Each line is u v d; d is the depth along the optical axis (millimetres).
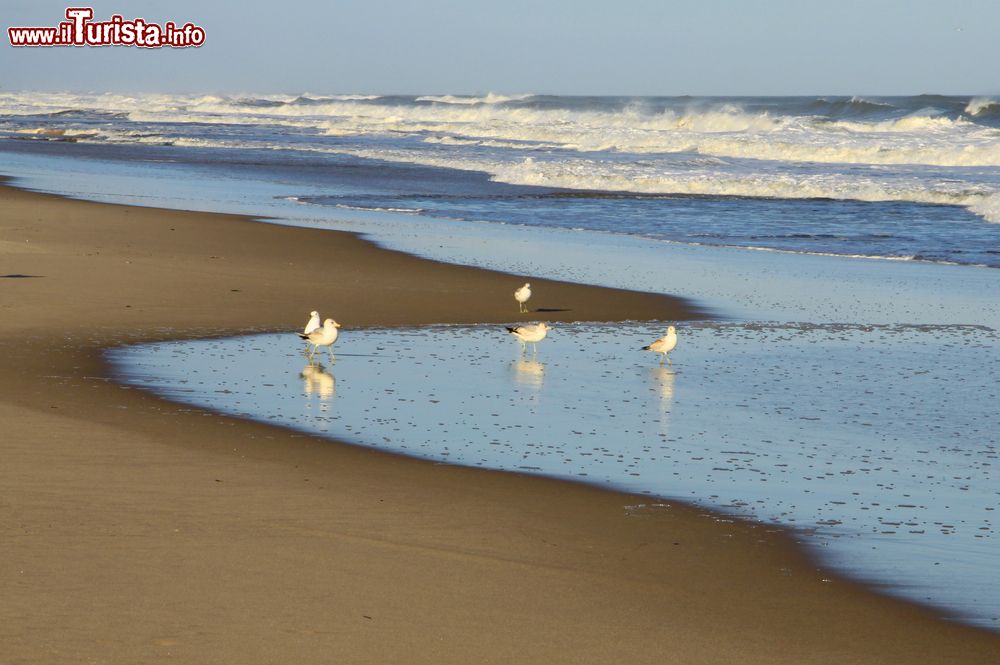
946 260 51000
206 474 18422
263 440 20938
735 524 17266
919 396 26344
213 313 34094
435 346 30953
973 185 80375
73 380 25109
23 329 30469
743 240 57406
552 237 57031
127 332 30828
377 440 21391
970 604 14312
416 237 54844
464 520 16844
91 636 11953
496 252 50406
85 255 43562
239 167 101750
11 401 22844
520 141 144875
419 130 172875
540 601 13758
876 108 171250
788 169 98188
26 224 52188
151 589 13328
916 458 21312
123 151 120750
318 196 76938
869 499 18750
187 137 148750
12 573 13578
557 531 16594
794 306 38844
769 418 24125
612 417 23859
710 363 29719
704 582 14766
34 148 123250
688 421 23719
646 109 197750
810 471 20328
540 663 11953
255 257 45469
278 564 14422
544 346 31469
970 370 29172
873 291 42250
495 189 84688
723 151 118438
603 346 31719
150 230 52094
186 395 24281
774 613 13820
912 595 14594
